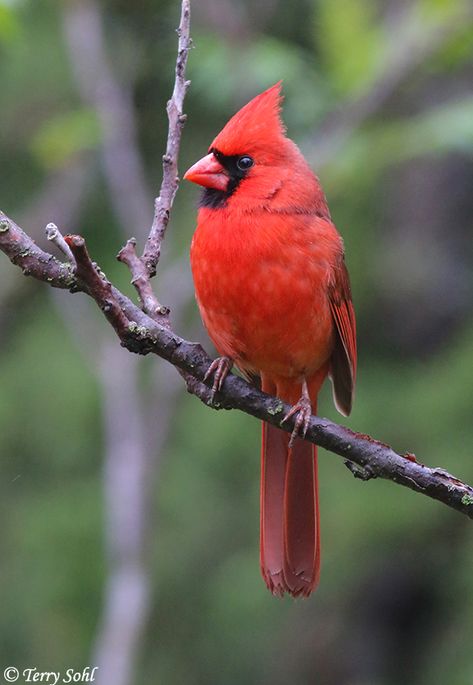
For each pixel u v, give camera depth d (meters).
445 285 12.87
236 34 10.48
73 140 10.17
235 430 11.45
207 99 10.70
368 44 10.23
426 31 10.20
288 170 6.92
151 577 10.83
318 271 6.90
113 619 9.05
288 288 6.80
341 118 10.20
